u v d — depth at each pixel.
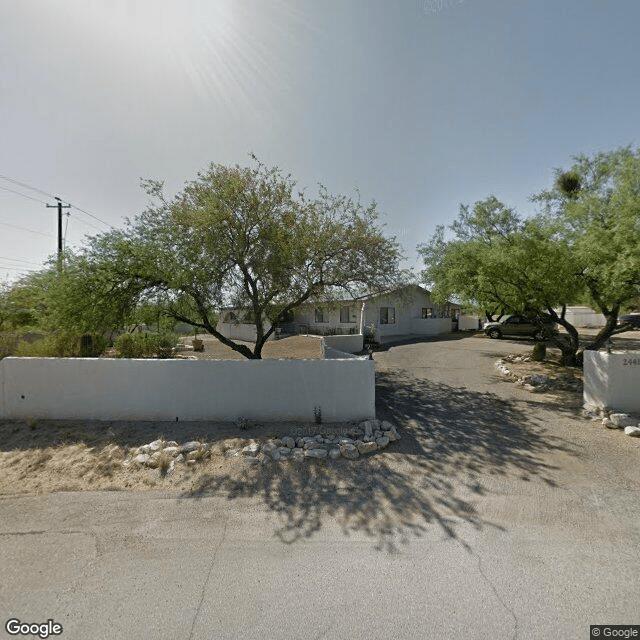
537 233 8.69
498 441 5.27
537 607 2.28
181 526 3.28
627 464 4.45
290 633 2.10
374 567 2.68
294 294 8.48
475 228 11.05
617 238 6.37
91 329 7.75
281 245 7.46
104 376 6.03
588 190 9.59
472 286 10.27
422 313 26.98
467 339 19.84
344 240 8.27
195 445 4.93
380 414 6.59
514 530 3.14
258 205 7.71
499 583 2.49
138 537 3.11
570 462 4.53
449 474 4.25
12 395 6.14
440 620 2.18
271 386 5.94
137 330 11.02
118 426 5.73
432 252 12.80
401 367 11.44
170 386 5.98
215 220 7.23
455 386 8.79
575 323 28.31
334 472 4.31
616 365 6.11
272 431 5.49
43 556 2.86
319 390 5.93
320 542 3.01
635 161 7.31
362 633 2.09
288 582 2.53
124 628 2.16
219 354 15.38
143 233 7.54
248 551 2.90
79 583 2.55
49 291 7.51
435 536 3.07
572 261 7.86
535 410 6.74
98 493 3.89
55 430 5.60
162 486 4.03
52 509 3.58
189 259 7.32
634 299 8.30
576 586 2.46
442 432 5.65
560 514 3.39
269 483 4.07
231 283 8.18
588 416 6.29
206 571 2.66
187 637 2.08
